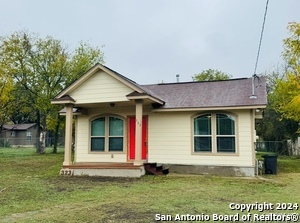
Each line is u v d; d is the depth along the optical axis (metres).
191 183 9.59
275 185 9.27
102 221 5.08
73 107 13.76
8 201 7.01
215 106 11.88
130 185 9.28
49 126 27.14
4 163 17.22
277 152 25.73
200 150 12.41
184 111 12.65
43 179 10.76
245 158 11.67
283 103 18.92
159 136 13.08
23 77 26.11
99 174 11.62
